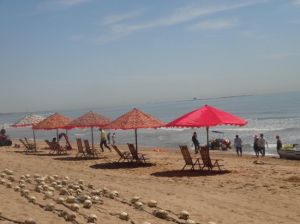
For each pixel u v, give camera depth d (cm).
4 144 3600
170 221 762
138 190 1088
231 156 2616
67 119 2512
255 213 888
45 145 3628
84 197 840
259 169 1588
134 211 807
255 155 2686
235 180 1334
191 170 1583
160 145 4416
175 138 5231
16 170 1349
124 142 5003
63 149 2589
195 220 786
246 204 980
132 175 1488
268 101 19300
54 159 2130
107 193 969
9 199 787
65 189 920
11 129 12356
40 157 2197
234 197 1065
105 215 739
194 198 1025
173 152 2786
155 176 1461
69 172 1419
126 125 1767
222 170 1569
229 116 1603
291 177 1341
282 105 13738
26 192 855
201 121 1542
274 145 3772
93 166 1797
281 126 6238
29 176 1183
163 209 852
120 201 898
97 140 5334
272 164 1900
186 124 1536
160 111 17950
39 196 862
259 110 11756
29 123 2894
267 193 1115
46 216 674
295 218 848
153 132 6475
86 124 2170
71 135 6881
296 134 4931
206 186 1235
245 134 5269
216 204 964
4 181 1001
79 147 2225
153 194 1037
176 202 945
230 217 837
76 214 712
